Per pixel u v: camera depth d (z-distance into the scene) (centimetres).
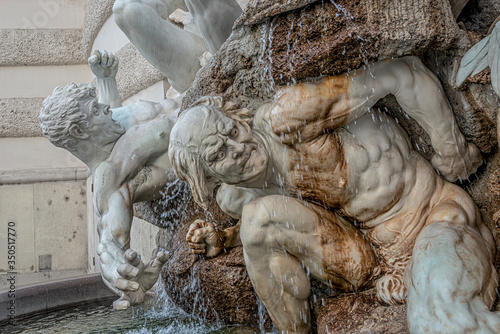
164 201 409
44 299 454
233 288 331
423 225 268
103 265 348
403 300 257
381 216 273
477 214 270
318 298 296
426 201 270
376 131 268
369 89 248
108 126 377
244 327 348
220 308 350
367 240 281
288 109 249
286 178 275
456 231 234
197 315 373
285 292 276
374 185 266
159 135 384
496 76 240
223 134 257
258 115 274
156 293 446
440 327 199
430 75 257
